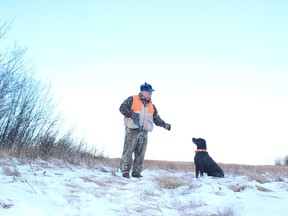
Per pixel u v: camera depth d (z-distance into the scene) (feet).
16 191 10.39
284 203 14.43
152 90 24.81
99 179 19.60
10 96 30.48
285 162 66.08
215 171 27.35
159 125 26.32
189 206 12.87
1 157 23.71
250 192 17.56
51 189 12.46
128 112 24.32
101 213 10.17
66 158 31.71
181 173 32.14
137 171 24.94
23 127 31.07
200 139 28.25
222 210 12.03
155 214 11.03
